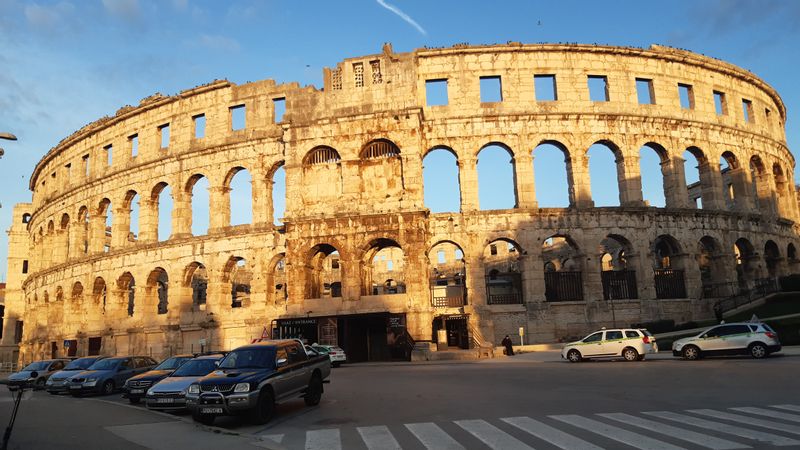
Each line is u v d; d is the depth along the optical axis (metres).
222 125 64.19
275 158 61.38
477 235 56.53
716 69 65.62
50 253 85.06
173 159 65.88
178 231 64.19
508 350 49.88
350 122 57.19
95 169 74.75
